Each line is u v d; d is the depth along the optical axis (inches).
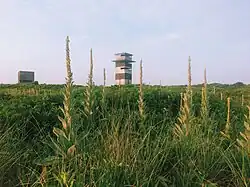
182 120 224.1
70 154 182.2
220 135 249.3
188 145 206.5
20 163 207.6
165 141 210.7
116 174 172.2
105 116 253.0
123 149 190.9
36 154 225.5
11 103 335.3
